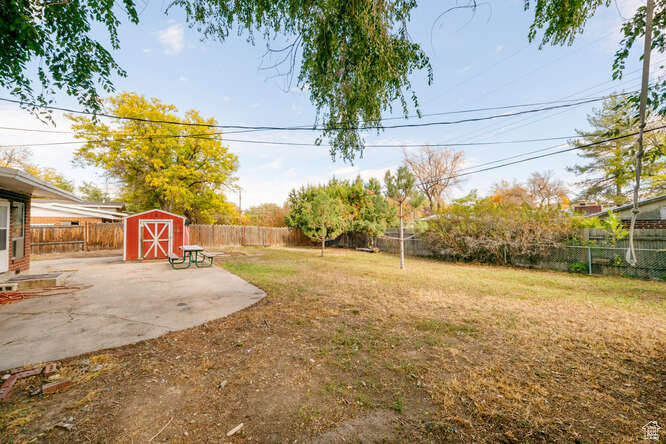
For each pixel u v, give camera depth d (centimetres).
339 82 361
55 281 658
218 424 196
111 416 203
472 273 889
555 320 423
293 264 1084
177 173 1856
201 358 301
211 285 682
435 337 359
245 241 2042
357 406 218
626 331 373
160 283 705
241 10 325
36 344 331
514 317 438
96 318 429
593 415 203
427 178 2977
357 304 516
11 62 354
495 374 265
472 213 1156
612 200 1858
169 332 376
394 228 1736
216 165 2064
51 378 253
